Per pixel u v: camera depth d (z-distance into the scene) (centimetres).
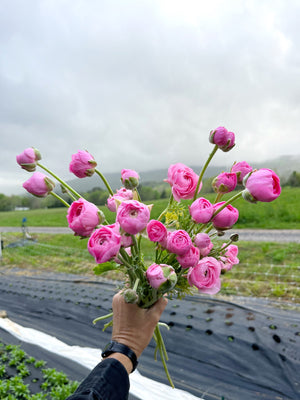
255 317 420
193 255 93
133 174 112
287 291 622
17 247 1324
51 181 101
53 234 1672
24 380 370
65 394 327
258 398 311
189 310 459
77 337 477
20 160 100
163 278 89
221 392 325
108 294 606
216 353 373
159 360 385
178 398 315
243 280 698
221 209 94
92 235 80
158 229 92
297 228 1493
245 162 102
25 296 664
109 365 88
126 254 99
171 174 105
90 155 104
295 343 358
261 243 998
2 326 510
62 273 888
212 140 98
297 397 303
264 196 84
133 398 316
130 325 98
